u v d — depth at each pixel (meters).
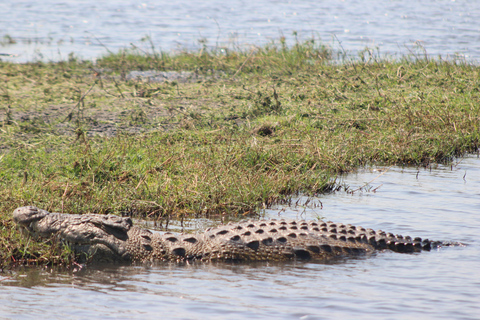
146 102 47.41
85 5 162.00
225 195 27.08
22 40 95.88
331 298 17.11
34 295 17.19
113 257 20.78
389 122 41.19
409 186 30.09
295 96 49.06
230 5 166.88
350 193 29.17
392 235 22.53
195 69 64.81
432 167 34.22
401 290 17.80
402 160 35.28
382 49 82.62
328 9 154.38
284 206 27.20
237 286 18.19
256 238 21.61
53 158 31.09
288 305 16.56
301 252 21.34
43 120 40.59
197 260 21.22
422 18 129.00
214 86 55.38
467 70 58.50
